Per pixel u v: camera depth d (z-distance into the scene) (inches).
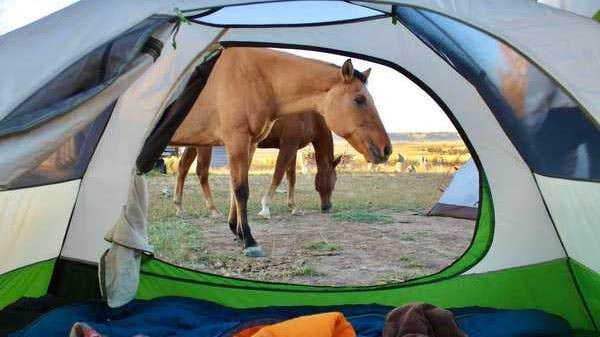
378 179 401.4
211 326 112.7
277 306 130.6
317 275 192.9
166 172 388.2
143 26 84.0
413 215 308.8
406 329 98.0
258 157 392.8
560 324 112.3
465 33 100.5
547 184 117.5
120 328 109.3
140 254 118.5
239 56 186.2
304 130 269.3
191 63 128.9
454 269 133.0
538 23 81.3
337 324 96.9
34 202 118.0
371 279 189.3
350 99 187.9
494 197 128.3
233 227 213.9
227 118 186.2
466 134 128.6
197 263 200.8
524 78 103.0
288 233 255.6
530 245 125.7
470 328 111.9
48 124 76.2
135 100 124.4
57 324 108.8
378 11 118.9
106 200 129.0
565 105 99.2
